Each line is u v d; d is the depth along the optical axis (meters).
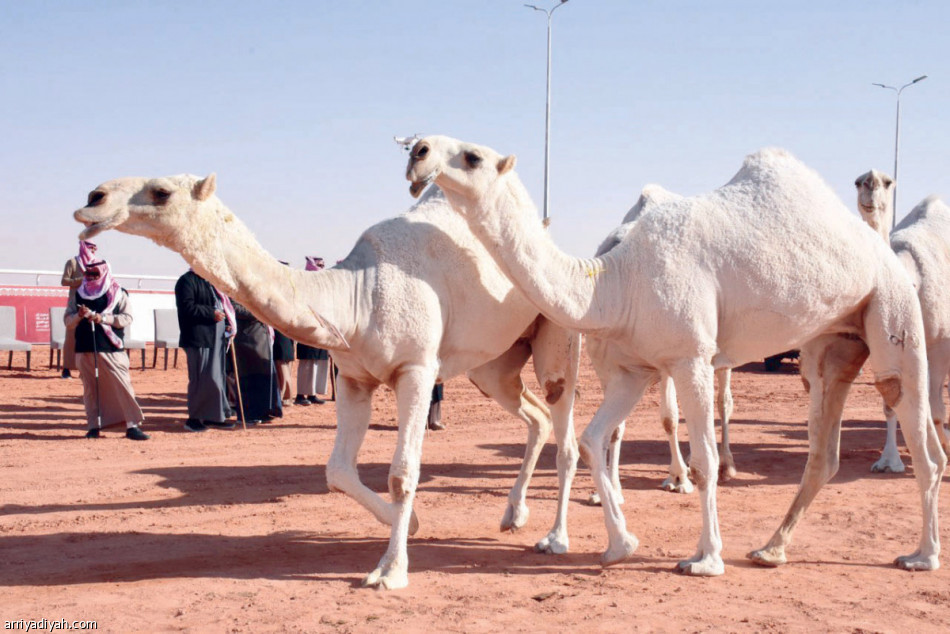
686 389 5.86
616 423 6.29
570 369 6.66
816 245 6.03
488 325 6.14
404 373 5.75
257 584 5.70
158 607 5.23
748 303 5.93
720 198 6.15
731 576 6.00
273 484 9.16
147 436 11.80
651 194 8.24
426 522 7.57
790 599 5.51
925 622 5.14
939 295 8.86
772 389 19.25
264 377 13.42
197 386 12.47
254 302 5.34
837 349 6.62
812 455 6.46
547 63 31.20
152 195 5.08
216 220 5.23
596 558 6.46
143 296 24.30
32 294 22.78
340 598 5.41
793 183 6.21
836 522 7.66
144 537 6.93
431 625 4.96
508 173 5.72
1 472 9.43
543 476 9.85
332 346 5.58
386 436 12.55
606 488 6.19
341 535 7.09
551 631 4.89
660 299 5.81
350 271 5.76
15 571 5.99
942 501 8.41
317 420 13.90
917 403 6.34
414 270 5.81
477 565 6.23
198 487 8.93
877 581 5.96
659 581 5.85
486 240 5.69
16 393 15.91
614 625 5.00
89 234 4.96
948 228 9.38
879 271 6.31
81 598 5.39
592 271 5.90
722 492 8.94
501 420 14.30
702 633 4.88
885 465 10.08
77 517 7.57
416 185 5.47
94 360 11.54
